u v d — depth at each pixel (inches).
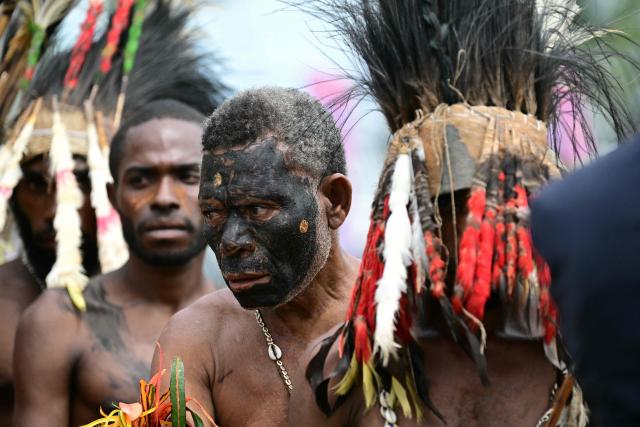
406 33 272.1
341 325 274.7
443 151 258.4
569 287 193.5
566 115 316.8
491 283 250.8
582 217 194.1
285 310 306.3
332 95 371.6
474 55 266.2
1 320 453.7
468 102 265.6
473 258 248.4
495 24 269.4
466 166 255.9
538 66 272.5
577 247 192.7
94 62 488.4
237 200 283.6
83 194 459.5
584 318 190.7
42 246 457.1
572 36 287.3
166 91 500.4
